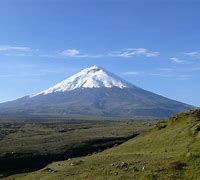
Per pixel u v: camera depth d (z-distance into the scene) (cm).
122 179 4331
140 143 7156
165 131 7431
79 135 19438
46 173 5550
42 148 14725
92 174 4744
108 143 16112
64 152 14138
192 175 4188
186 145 5669
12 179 6712
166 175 4262
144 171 4484
